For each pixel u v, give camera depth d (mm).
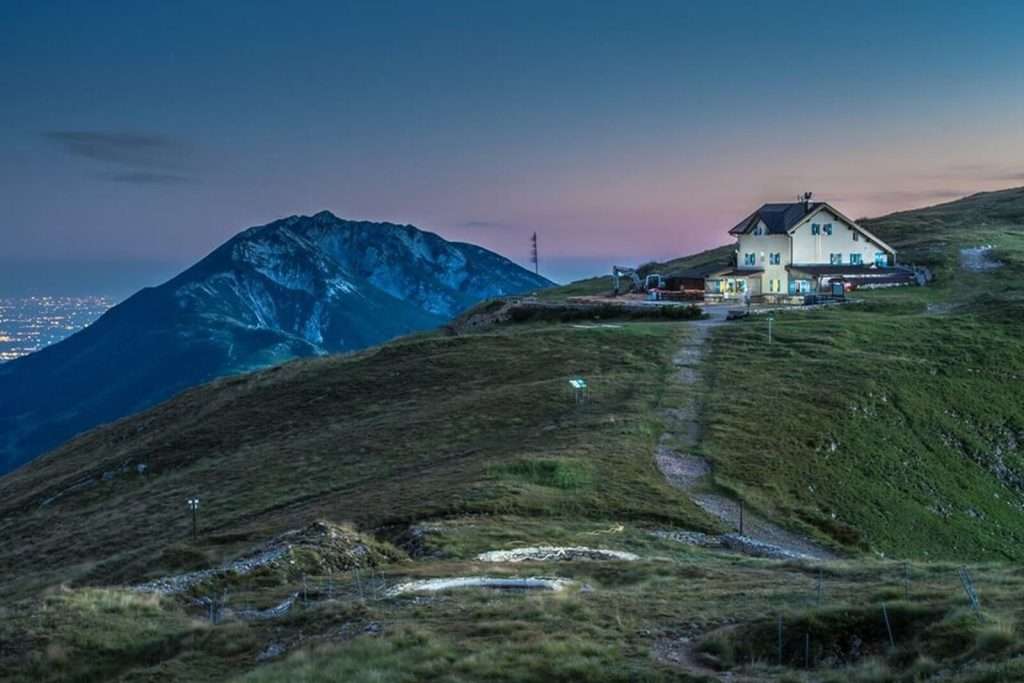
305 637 30922
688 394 79250
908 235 168250
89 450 119500
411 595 33906
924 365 86000
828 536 54188
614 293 148500
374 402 93000
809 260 138250
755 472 61969
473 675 24172
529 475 60125
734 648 25438
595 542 46938
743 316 111125
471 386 91625
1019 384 84188
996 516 63281
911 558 54969
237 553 48688
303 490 67188
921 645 23484
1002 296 112625
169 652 32094
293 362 135375
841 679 22344
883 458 67750
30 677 30406
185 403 126500
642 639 26688
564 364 94375
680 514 53594
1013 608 25281
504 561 41719
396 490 59469
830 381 81188
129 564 54281
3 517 90812
